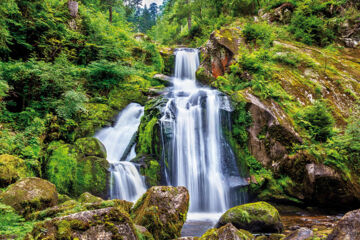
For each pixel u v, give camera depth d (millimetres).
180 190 5066
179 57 19438
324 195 8672
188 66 18812
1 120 8648
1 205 4043
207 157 9688
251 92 10969
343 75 13938
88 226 2537
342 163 8859
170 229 4371
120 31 20266
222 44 15648
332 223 6863
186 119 10141
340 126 11172
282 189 8906
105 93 13250
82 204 4582
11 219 3879
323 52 16734
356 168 9008
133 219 4555
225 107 10109
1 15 9961
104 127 11156
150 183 8734
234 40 16250
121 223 2680
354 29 18891
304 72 13977
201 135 9984
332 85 13156
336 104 12195
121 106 12711
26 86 9727
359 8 19844
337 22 19453
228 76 13438
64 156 8188
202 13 29344
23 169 6523
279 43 17000
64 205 4777
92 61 14172
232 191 9016
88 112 11227
